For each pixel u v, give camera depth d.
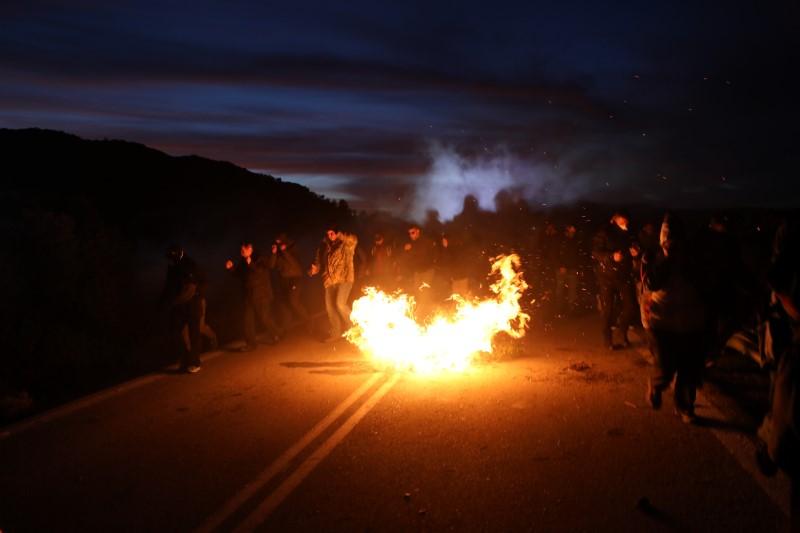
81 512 5.60
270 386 9.59
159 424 7.91
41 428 7.80
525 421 7.79
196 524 5.38
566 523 5.27
